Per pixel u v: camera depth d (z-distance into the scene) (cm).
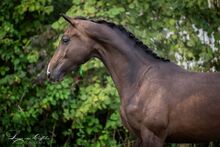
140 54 823
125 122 814
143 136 789
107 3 1145
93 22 829
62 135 1235
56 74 833
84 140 1153
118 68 822
